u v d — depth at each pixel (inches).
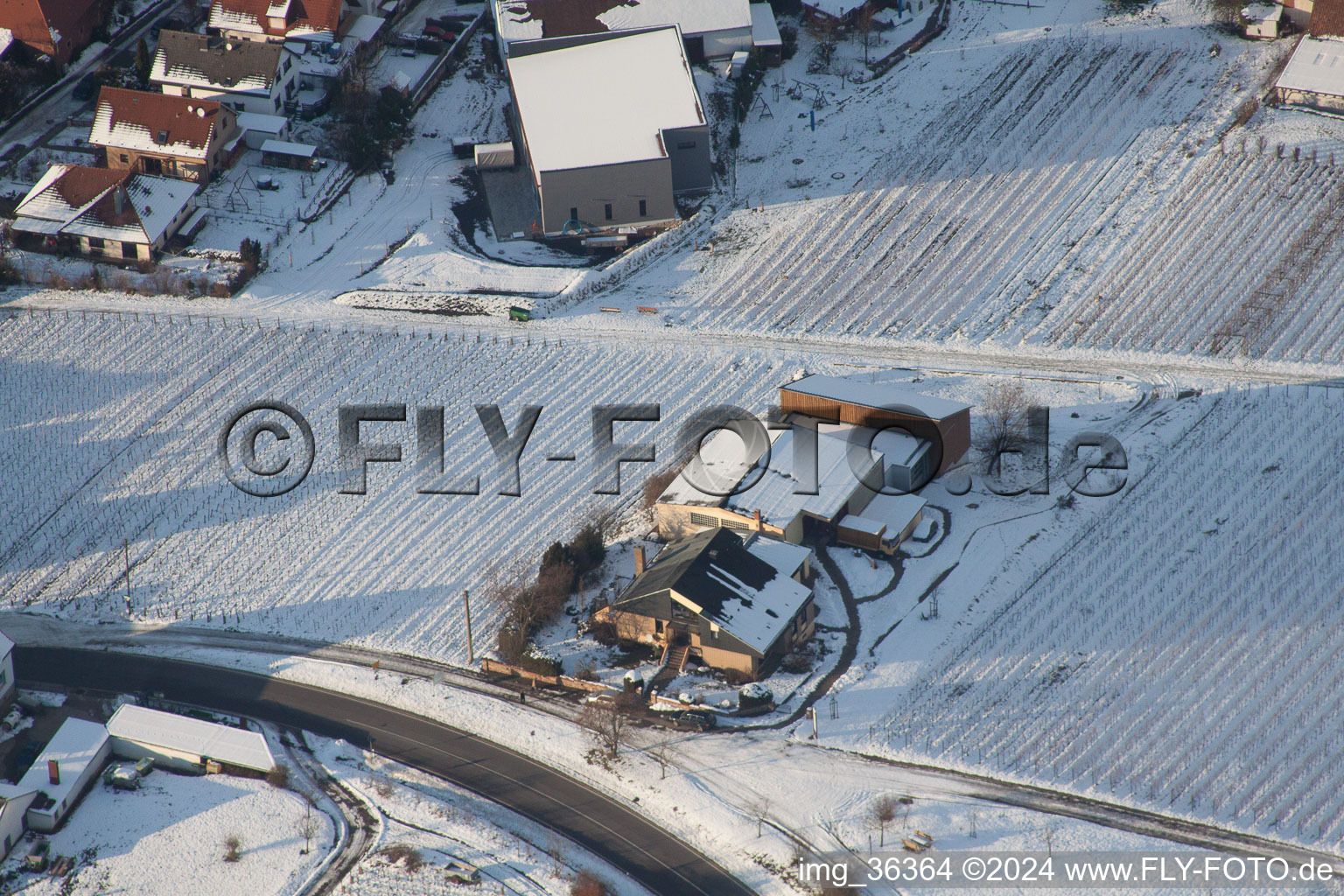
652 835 6186.0
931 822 6117.1
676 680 6963.6
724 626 6815.9
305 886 5979.3
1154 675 6850.4
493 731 6791.3
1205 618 7165.4
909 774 6378.0
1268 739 6466.5
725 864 6018.7
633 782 6441.9
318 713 6958.7
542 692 7012.8
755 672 6894.7
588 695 6963.6
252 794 6451.8
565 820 6289.4
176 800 6432.1
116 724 6673.2
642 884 5959.6
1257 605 7229.3
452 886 5959.6
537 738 6727.4
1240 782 6279.5
